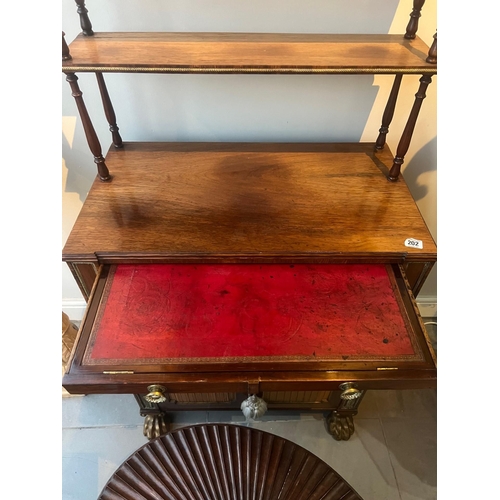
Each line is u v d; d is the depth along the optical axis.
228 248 0.88
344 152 1.13
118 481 0.83
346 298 0.84
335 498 0.81
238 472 0.84
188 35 0.90
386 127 1.08
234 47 0.83
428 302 1.52
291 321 0.80
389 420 1.29
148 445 0.88
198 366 0.75
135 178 1.03
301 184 1.03
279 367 0.75
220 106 1.08
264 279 0.86
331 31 0.97
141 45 0.83
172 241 0.89
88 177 1.19
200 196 0.99
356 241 0.90
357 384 0.75
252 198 0.99
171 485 0.83
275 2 0.92
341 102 1.09
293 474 0.84
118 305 0.82
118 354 0.76
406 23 0.96
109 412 1.29
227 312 0.81
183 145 1.13
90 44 0.83
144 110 1.08
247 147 1.13
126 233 0.91
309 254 0.88
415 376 0.75
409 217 0.96
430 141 1.16
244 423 1.26
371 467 1.19
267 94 1.06
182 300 0.83
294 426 1.27
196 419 1.26
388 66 0.76
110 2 0.90
